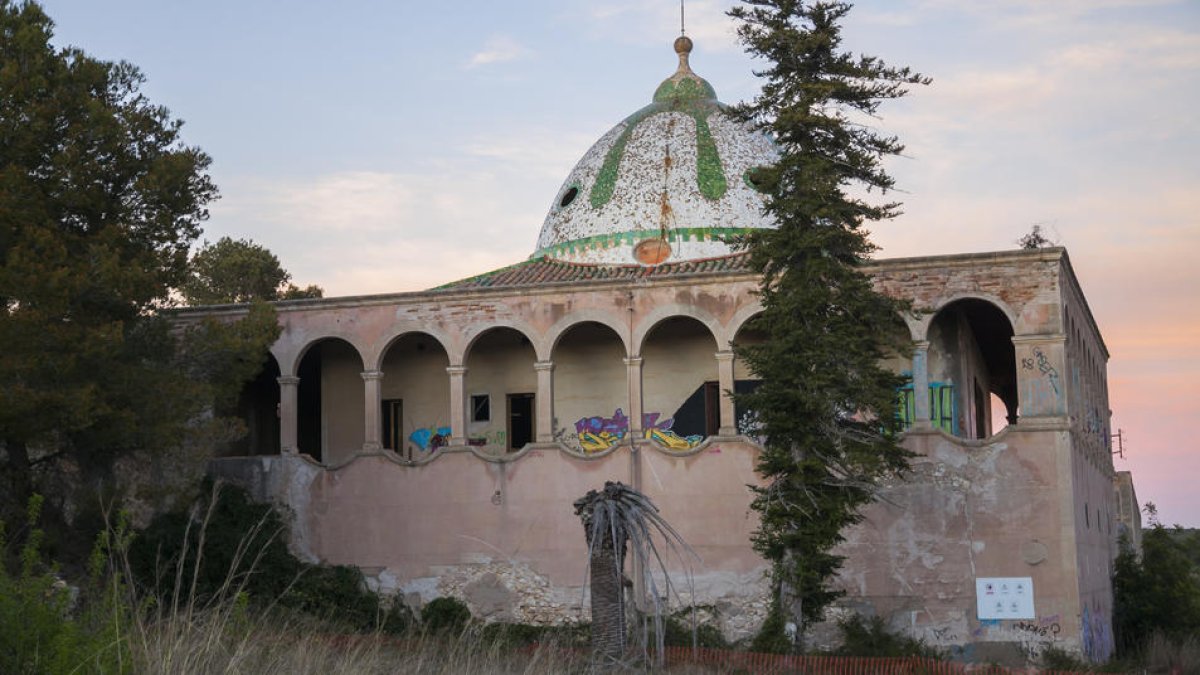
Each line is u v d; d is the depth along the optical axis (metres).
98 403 27.20
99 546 16.02
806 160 28.62
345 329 36.53
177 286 31.45
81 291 27.61
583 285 35.00
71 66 29.58
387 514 35.25
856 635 31.36
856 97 28.92
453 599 34.38
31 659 13.95
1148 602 40.59
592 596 21.98
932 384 34.84
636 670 21.44
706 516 33.28
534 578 34.09
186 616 15.50
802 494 27.83
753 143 41.47
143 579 32.16
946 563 31.73
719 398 36.22
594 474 34.09
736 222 39.44
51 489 29.14
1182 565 41.94
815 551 27.94
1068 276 33.84
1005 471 31.69
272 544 34.44
